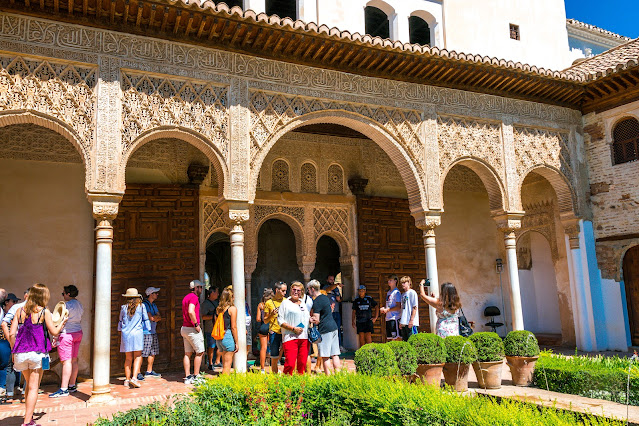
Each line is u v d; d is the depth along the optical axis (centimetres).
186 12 657
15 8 620
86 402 591
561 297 1074
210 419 384
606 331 995
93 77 655
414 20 1134
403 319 742
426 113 880
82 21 652
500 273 1252
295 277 1307
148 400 600
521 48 1130
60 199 834
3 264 779
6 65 612
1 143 805
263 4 884
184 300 716
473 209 1252
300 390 440
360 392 406
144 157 909
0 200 792
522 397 481
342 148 1112
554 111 1019
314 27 724
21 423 493
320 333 628
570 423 321
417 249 1147
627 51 1039
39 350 488
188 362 715
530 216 1163
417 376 527
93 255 841
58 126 631
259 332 734
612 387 514
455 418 338
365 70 834
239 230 721
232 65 739
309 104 791
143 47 685
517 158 961
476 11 1082
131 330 696
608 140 1007
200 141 711
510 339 604
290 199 1030
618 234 983
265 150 748
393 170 1169
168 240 891
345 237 1082
